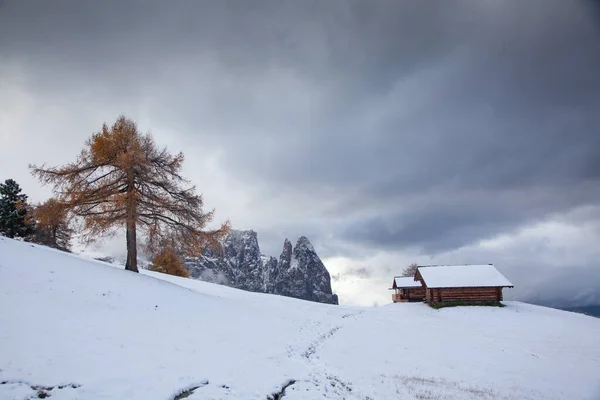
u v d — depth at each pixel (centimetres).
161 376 820
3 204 3319
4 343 814
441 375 1305
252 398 799
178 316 1481
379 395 982
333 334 1936
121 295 1522
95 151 1989
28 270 1424
